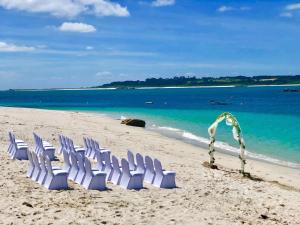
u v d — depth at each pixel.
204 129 42.81
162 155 24.05
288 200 15.32
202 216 12.12
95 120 46.38
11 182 14.41
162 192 14.52
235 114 66.19
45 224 10.39
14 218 10.67
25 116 42.78
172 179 15.41
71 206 12.02
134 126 43.78
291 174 22.39
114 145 26.52
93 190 14.06
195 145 31.61
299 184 19.72
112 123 44.44
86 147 20.97
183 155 25.44
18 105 98.69
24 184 14.24
